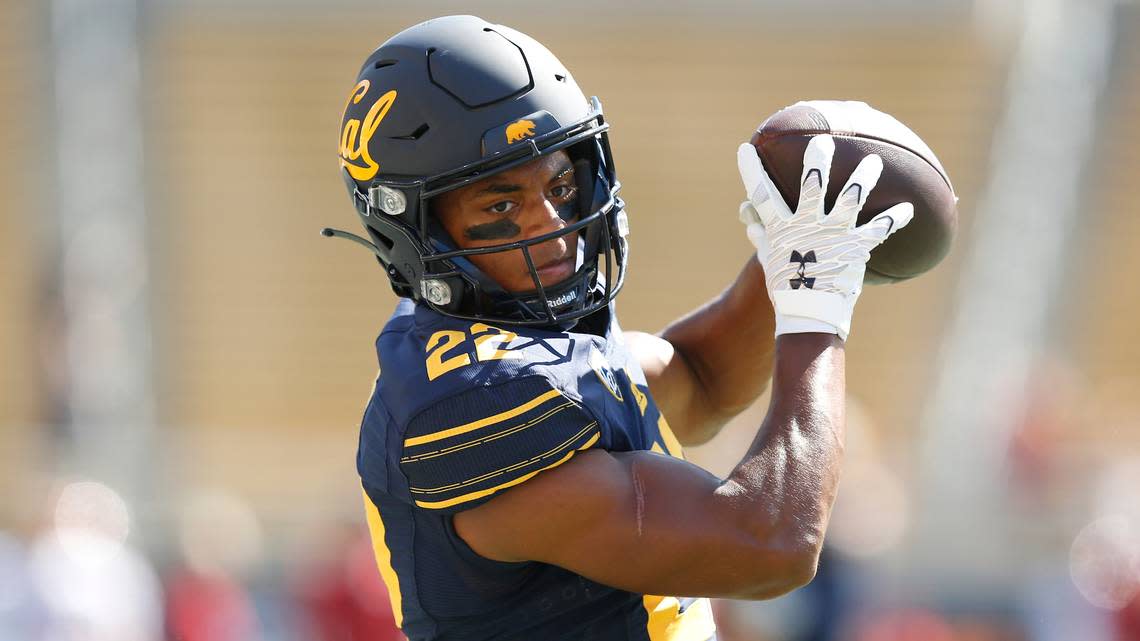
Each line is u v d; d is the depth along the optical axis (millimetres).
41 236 34531
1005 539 28250
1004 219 36219
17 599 20938
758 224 8258
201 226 37250
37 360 33000
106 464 30453
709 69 38219
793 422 7336
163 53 36312
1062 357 35531
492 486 7195
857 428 26672
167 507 28797
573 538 7141
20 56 36094
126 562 22922
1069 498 30125
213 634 23875
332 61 37719
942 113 37594
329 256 37562
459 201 7797
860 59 38219
